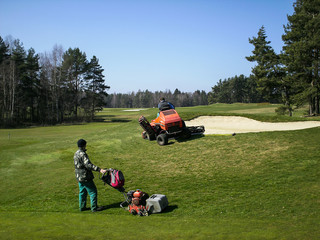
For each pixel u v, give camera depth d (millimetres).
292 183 7340
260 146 11828
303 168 8492
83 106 77188
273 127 16938
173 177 9625
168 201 7152
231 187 7785
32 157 15953
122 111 119375
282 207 5812
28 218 6000
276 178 7953
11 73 63875
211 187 8039
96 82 79500
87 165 6551
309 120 17547
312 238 3992
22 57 74375
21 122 68312
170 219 5602
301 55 37125
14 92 65062
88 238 4484
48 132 35844
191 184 8586
